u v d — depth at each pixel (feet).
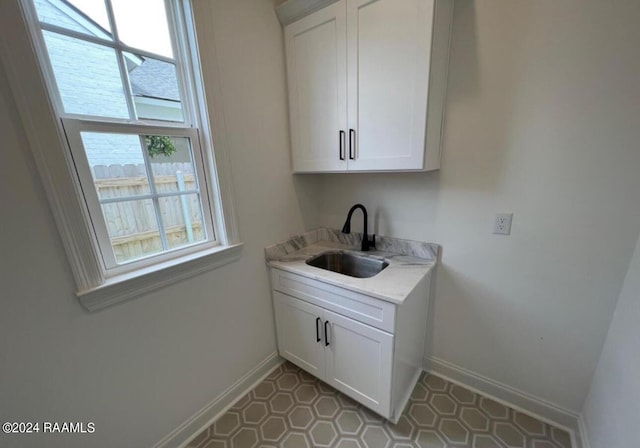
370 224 5.86
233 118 4.50
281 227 5.72
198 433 4.67
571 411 4.36
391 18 3.80
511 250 4.33
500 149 4.09
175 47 3.88
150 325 3.88
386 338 4.10
